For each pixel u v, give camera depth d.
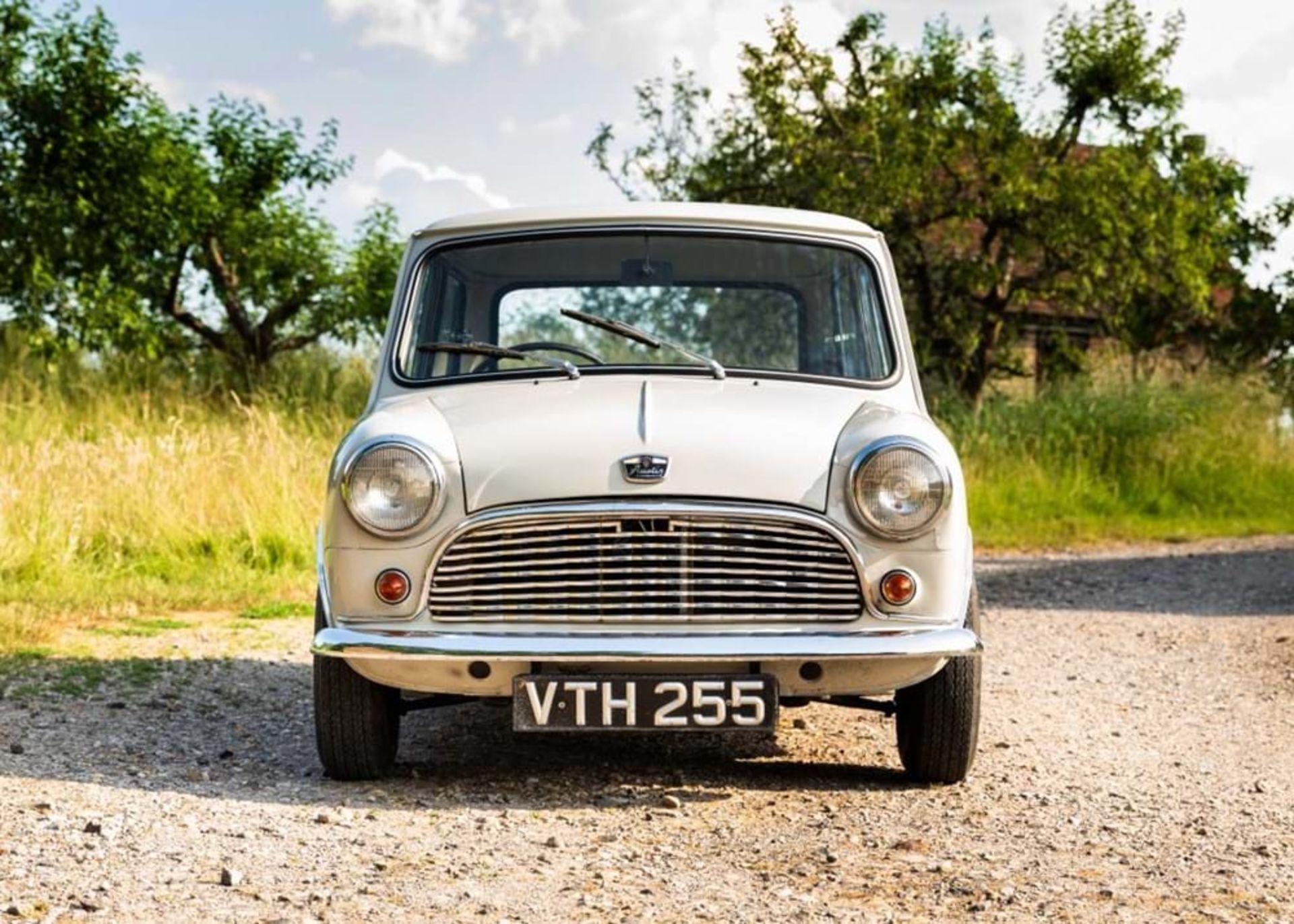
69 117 20.78
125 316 19.95
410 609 4.79
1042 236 23.50
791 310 5.75
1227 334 31.39
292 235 22.45
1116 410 20.78
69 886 3.92
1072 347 25.92
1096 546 16.53
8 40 20.92
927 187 23.61
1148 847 4.54
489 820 4.78
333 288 22.75
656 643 4.67
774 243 5.81
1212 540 17.52
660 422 4.93
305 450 13.32
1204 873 4.26
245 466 12.28
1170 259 24.75
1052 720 6.82
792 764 5.71
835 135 23.86
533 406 5.15
